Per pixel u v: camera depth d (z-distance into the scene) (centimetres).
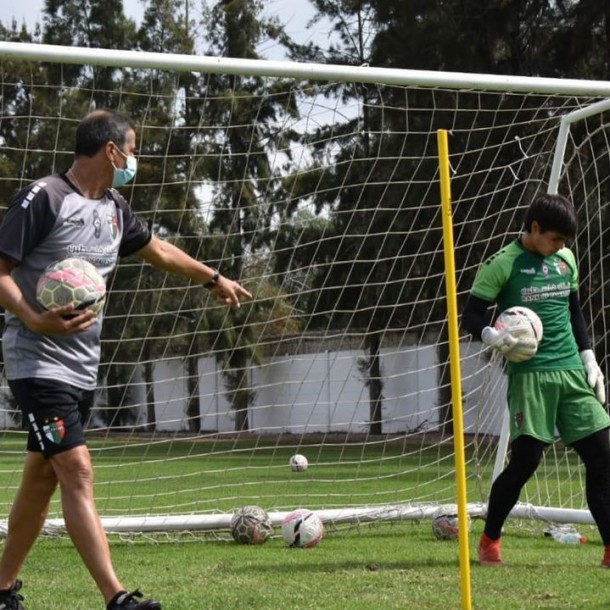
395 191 2772
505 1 3738
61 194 763
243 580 994
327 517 1412
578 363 1054
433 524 1330
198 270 879
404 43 3891
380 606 843
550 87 1378
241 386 3353
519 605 842
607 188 2827
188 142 2456
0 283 734
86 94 3288
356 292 2931
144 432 2870
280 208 2023
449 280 769
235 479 2245
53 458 742
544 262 1052
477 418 1491
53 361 752
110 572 727
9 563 793
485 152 2831
